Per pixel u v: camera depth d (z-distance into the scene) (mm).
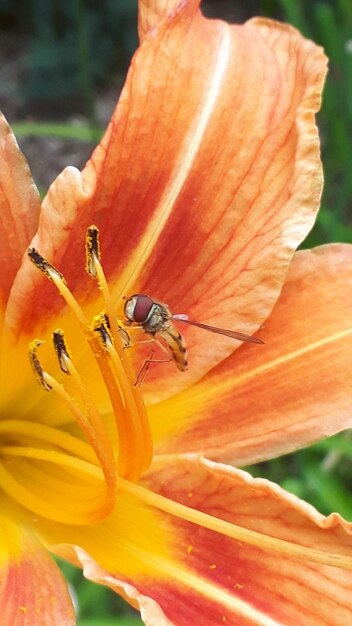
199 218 128
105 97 472
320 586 119
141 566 122
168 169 126
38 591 118
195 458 126
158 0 129
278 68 132
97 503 120
